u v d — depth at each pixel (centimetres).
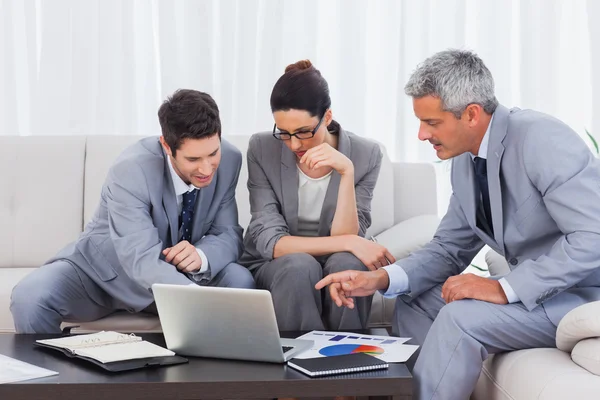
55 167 279
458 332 170
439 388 169
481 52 338
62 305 215
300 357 169
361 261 216
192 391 150
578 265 168
